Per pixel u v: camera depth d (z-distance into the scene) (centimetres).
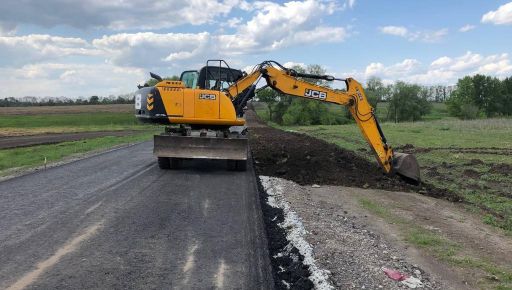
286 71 1449
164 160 1423
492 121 5091
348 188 1354
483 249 825
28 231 770
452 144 2689
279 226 852
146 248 695
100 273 595
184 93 1366
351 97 1450
